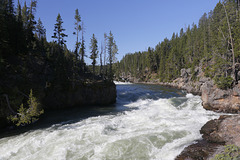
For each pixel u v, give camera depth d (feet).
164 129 36.50
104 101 95.40
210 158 21.15
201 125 37.88
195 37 219.00
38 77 76.95
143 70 339.98
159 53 321.73
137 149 27.45
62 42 112.78
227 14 91.86
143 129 38.73
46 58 102.42
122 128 41.39
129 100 108.88
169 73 237.86
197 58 177.58
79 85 86.79
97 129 39.86
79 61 141.49
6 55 71.61
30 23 116.47
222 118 37.91
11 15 95.66
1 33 68.08
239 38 74.90
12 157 28.02
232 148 22.11
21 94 51.70
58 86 78.23
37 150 29.99
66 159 25.63
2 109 43.60
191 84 149.28
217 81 63.21
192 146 26.07
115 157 25.49
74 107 82.48
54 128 45.73
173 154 24.16
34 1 120.37
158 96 115.96
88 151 27.99
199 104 74.84
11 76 56.34
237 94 56.03
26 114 44.47
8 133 41.47
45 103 72.54
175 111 63.31
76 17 128.16
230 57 76.33
